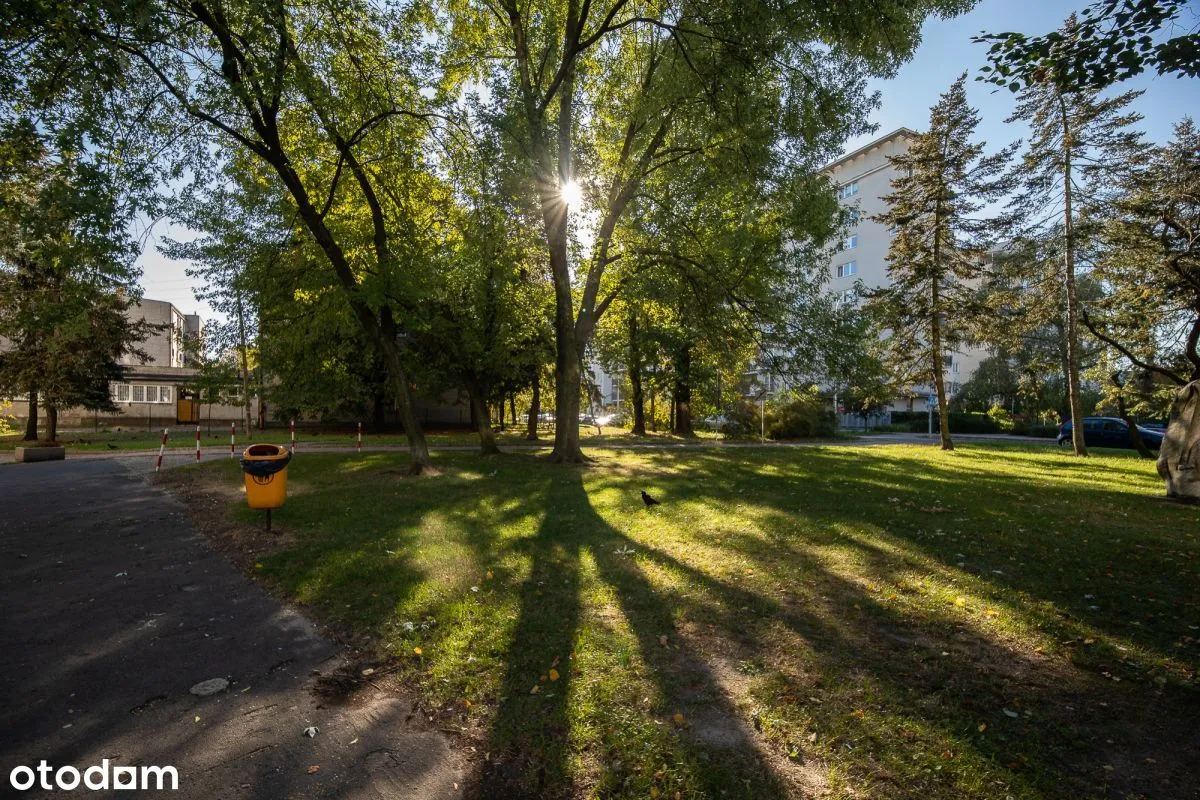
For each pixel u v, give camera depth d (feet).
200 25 36.01
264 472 25.49
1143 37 18.08
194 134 36.24
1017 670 12.92
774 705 11.40
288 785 9.31
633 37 52.31
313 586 18.52
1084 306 70.28
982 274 77.97
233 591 18.60
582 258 56.18
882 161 171.53
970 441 116.78
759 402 118.83
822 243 54.13
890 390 80.74
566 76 48.32
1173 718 11.14
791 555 21.36
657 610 16.17
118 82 29.43
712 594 17.33
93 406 88.22
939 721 10.87
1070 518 28.40
